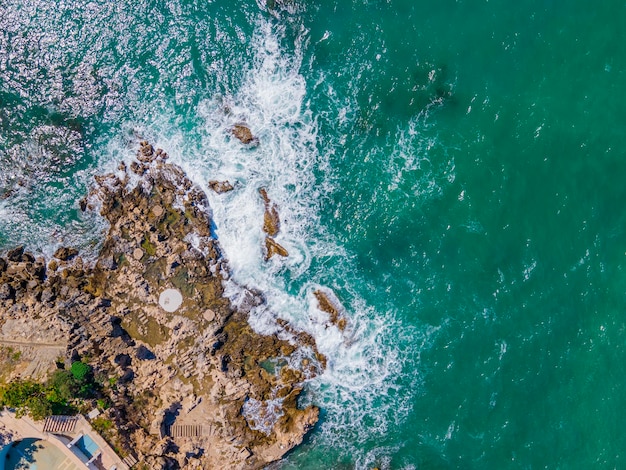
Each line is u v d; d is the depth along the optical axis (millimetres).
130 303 43938
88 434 40906
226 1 46062
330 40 46094
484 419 44062
